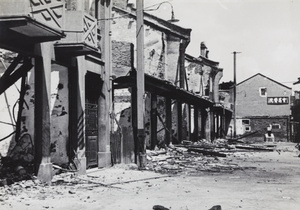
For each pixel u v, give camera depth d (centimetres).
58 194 920
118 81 1806
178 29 2806
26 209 756
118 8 2439
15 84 1375
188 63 3591
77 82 1319
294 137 4984
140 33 1524
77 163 1283
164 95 2381
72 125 1314
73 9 1362
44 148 1093
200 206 798
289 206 802
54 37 1038
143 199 872
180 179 1221
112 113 1572
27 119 1330
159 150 2188
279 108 5291
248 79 5428
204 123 3500
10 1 880
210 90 3931
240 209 770
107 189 1005
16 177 1064
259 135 5253
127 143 1592
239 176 1320
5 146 1341
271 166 1698
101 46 1534
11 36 973
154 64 2703
